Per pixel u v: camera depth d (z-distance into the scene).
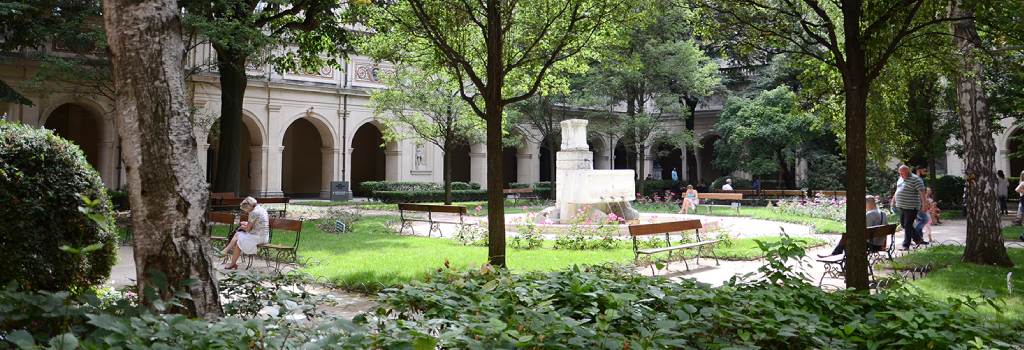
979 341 3.53
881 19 6.26
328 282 8.54
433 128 25.28
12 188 5.62
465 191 31.97
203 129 24.25
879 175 28.31
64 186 5.95
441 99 24.30
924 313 4.04
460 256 10.91
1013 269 9.66
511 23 8.19
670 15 28.06
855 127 6.32
